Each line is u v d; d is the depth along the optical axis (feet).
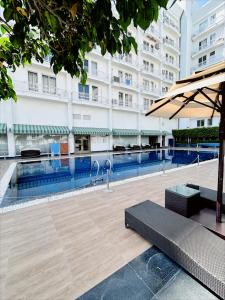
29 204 13.00
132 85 67.72
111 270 6.57
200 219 9.18
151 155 54.80
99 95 58.95
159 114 11.66
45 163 39.01
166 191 10.61
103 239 8.55
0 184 20.58
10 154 43.09
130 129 69.41
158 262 6.91
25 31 4.17
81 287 5.87
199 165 29.89
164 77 77.82
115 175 28.94
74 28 4.23
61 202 13.39
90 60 55.77
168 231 7.19
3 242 8.44
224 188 17.20
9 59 5.98
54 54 5.07
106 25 3.34
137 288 5.75
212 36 77.20
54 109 50.55
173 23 81.87
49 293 5.69
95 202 13.39
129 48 3.91
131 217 8.89
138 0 2.93
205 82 6.21
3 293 5.72
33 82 46.70
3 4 3.82
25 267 6.81
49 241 8.47
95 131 57.21
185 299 5.30
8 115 42.19
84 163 40.55
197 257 5.71
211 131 69.77
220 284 4.91
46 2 3.65
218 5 73.77
